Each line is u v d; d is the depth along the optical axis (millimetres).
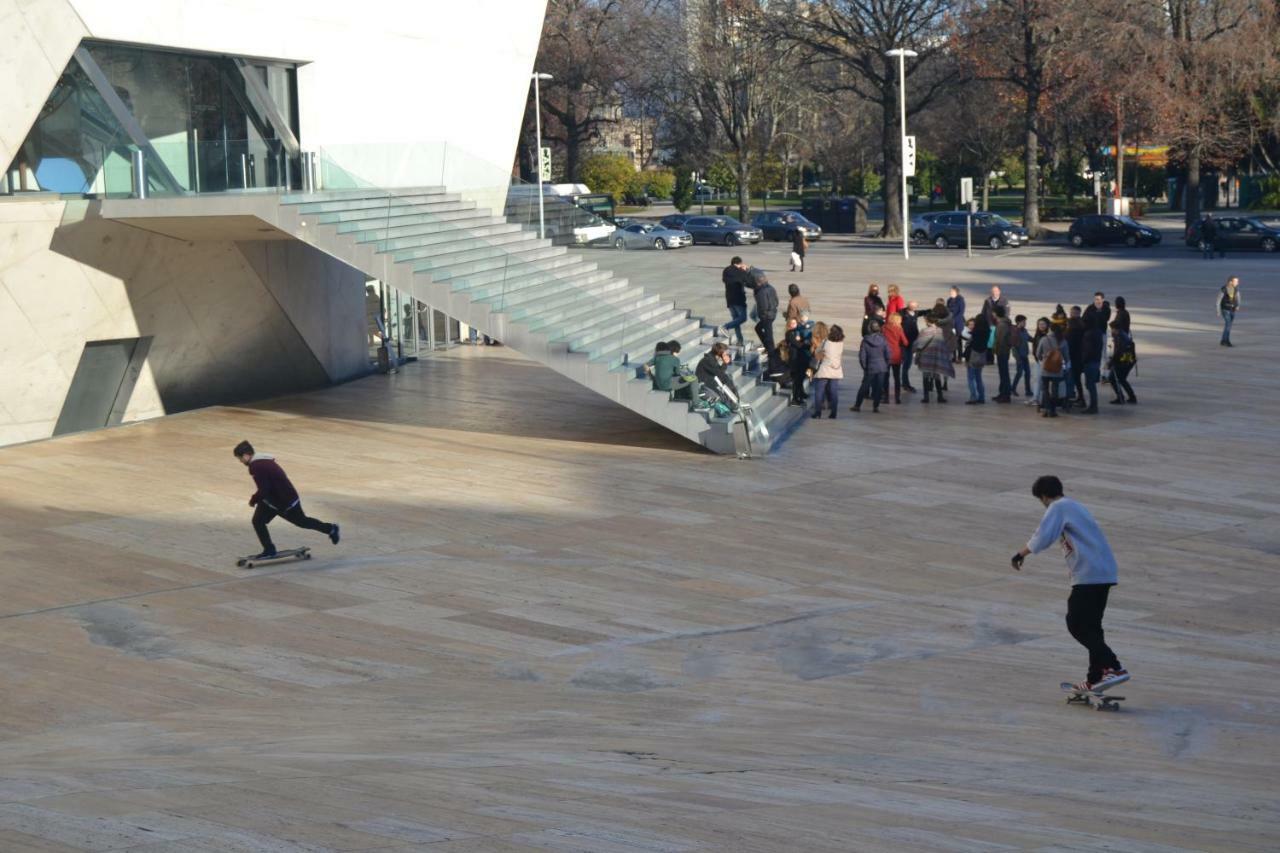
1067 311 37219
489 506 18203
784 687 11203
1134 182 91438
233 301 26016
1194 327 34625
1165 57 58469
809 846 5449
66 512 18094
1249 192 80562
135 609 13953
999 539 16266
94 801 6520
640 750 8461
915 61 69812
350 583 14789
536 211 25484
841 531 16719
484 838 5512
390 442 22891
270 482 15367
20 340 22359
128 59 23656
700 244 68375
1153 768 8016
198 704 11211
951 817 6223
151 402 25609
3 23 20516
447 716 10391
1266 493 18172
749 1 72812
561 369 21922
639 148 116188
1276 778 7730
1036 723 9625
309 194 22250
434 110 32781
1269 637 12453
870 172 102062
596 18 80562
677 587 14539
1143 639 12430
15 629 13328
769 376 25578
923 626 13078
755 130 85375
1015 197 104312
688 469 20359
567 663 12141
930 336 25328
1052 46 65062
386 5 30578
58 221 22094
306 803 6363
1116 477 19203
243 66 26375
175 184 22562
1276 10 58781
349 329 30719
